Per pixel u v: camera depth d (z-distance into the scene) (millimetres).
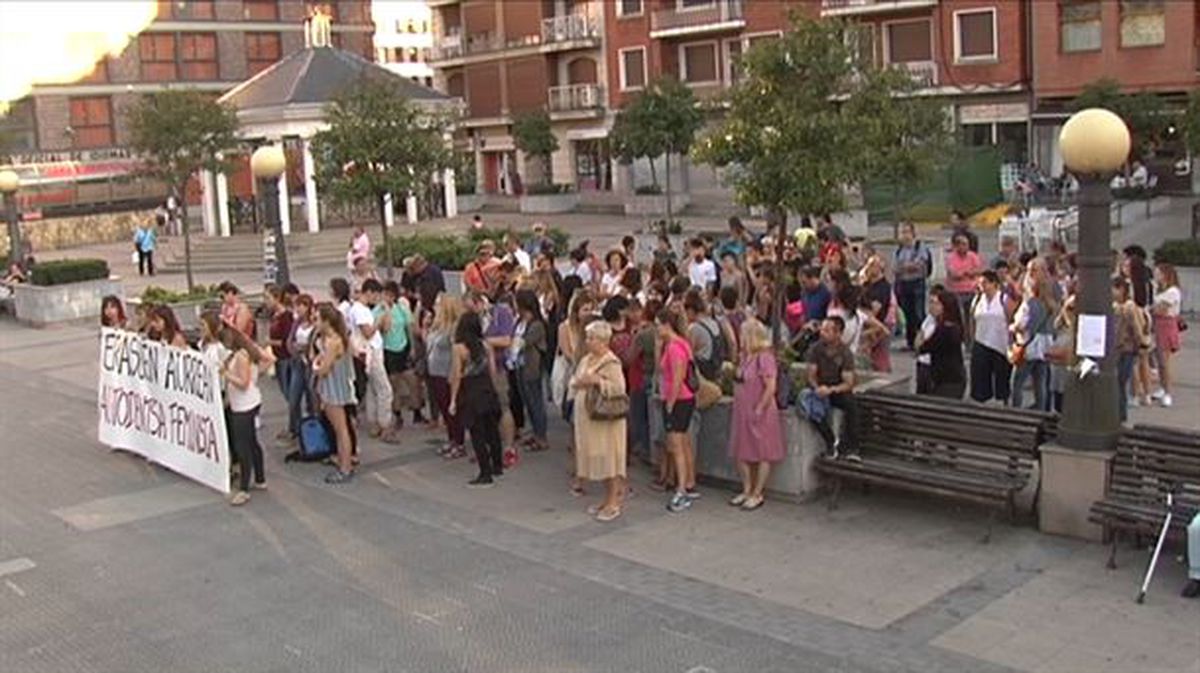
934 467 10484
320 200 42344
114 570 10328
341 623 8898
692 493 11391
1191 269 19766
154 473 13445
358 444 14039
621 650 8133
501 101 62031
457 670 7984
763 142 12195
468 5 63125
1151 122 35250
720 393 11586
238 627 8938
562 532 10641
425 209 47406
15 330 26172
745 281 16281
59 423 16312
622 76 55688
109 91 63250
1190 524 8422
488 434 12383
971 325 14961
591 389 10805
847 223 33656
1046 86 40844
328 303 13195
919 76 41281
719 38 51812
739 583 9211
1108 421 9523
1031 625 8141
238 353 12211
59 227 51781
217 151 30578
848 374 10938
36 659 8547
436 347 13242
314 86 40375
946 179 35906
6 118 55375
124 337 14055
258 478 12500
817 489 11086
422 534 10820
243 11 67875
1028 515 10266
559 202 53125
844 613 8539
